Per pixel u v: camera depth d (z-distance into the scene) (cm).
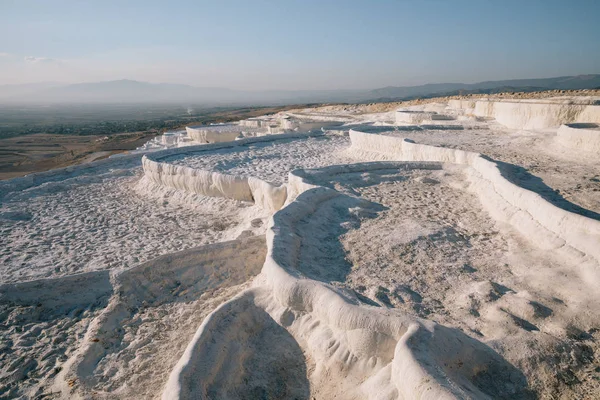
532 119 1411
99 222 925
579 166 808
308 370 341
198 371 320
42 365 422
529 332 320
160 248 757
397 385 272
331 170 871
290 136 1748
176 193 1088
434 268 447
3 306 515
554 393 273
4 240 805
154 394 358
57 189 1207
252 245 635
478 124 1619
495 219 591
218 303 511
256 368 352
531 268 428
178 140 2353
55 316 509
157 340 448
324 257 483
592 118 1191
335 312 346
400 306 372
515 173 760
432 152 997
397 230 554
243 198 990
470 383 276
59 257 717
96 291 544
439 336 293
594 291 361
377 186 792
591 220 441
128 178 1344
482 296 377
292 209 593
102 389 377
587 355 300
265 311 400
